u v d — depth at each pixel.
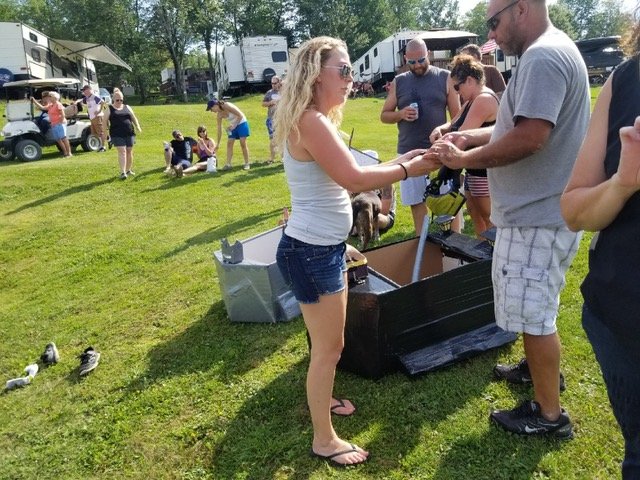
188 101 36.44
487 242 3.10
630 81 1.19
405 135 4.11
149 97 39.38
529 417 2.23
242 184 8.01
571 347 2.87
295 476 2.20
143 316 4.06
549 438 2.22
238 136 9.05
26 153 11.29
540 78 1.78
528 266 2.02
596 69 20.83
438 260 3.37
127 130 8.82
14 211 7.74
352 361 2.77
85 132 12.41
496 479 2.06
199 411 2.74
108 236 6.25
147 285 4.68
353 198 4.63
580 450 2.15
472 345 2.81
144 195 7.90
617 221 1.19
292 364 3.04
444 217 3.20
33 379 3.41
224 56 28.25
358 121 16.06
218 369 3.09
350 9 43.81
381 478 2.14
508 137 1.84
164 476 2.34
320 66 1.86
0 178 9.42
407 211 5.84
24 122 11.45
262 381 2.90
